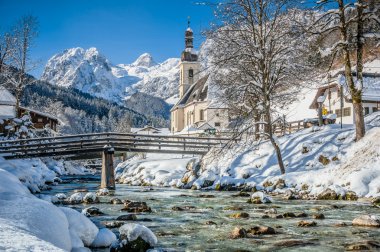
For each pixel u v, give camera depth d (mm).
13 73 48344
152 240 8266
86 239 8086
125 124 120750
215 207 17016
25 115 47594
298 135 31250
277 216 13727
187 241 9648
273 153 29781
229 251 8547
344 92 41219
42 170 39188
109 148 30922
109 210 15656
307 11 23609
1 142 31844
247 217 13789
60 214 7309
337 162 24859
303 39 23969
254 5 24656
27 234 4816
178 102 98750
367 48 25391
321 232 10648
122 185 37188
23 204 6977
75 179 44000
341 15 23094
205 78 90188
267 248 8812
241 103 26156
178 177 35750
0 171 11680
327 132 29141
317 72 25688
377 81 44250
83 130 194000
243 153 31328
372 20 22953
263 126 31453
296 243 9219
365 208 15867
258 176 27219
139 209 15547
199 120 83312
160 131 124125
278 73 24516
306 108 49344
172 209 16125
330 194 19531
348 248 8617
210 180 29656
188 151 36281
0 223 5418
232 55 24672
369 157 21656
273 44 24406
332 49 23562
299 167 26656
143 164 43000
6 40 47281
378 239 9680
